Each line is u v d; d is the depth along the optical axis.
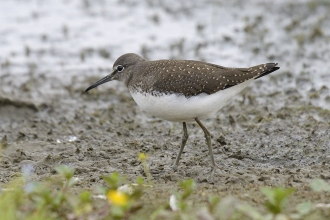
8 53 22.52
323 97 17.89
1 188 11.46
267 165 13.10
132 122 16.62
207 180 11.74
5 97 17.55
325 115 16.33
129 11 26.16
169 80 12.12
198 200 10.34
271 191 9.19
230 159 13.38
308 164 13.00
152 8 26.50
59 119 17.23
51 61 21.94
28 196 9.69
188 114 12.29
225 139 14.46
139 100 12.78
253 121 16.23
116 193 9.05
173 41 23.06
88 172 12.55
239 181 11.59
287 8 25.53
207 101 12.12
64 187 10.46
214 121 16.41
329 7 25.14
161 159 13.45
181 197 9.61
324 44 21.84
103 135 15.55
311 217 9.48
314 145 13.96
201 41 22.89
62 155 13.55
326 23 23.62
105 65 21.50
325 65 20.28
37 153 14.06
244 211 8.93
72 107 18.16
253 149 14.01
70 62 21.86
